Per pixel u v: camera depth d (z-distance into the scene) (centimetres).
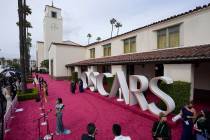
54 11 5481
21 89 1647
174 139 692
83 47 3347
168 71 1011
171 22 1408
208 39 1134
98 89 1644
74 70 2959
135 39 1877
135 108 1094
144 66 1762
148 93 1516
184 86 860
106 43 2478
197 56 815
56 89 2120
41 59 6631
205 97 1224
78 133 789
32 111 1160
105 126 863
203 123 561
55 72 3144
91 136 438
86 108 1215
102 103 1359
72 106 1276
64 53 3177
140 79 1044
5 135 775
